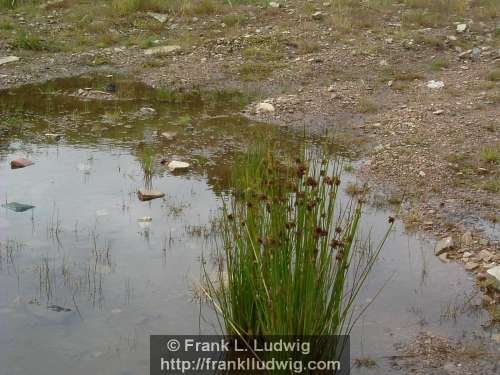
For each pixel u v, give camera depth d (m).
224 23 13.23
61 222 5.96
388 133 8.41
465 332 4.47
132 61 11.73
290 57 11.65
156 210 6.26
